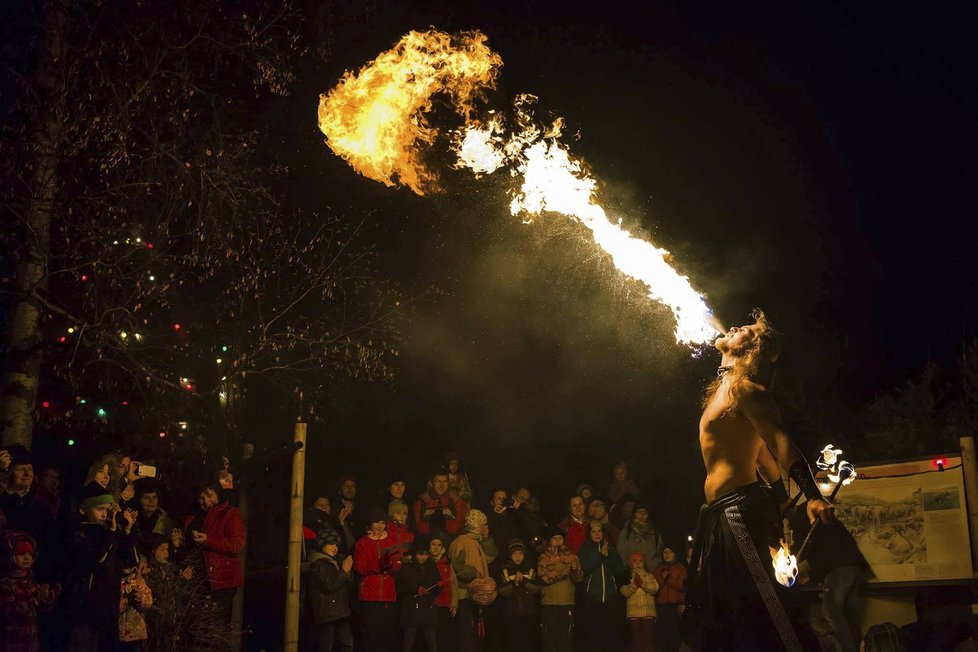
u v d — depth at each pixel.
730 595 4.55
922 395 11.45
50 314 8.84
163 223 9.13
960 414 11.27
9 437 8.34
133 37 8.99
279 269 10.34
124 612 7.05
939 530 7.59
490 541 10.75
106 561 6.82
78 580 6.70
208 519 8.52
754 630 4.48
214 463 9.56
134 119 9.23
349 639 9.38
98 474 7.10
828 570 7.62
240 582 8.53
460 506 11.09
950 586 7.60
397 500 10.32
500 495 11.40
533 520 11.35
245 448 9.88
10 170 8.66
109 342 9.04
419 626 9.77
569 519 11.36
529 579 10.56
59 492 8.46
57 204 8.95
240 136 9.65
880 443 11.38
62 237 9.09
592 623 10.77
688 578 4.75
